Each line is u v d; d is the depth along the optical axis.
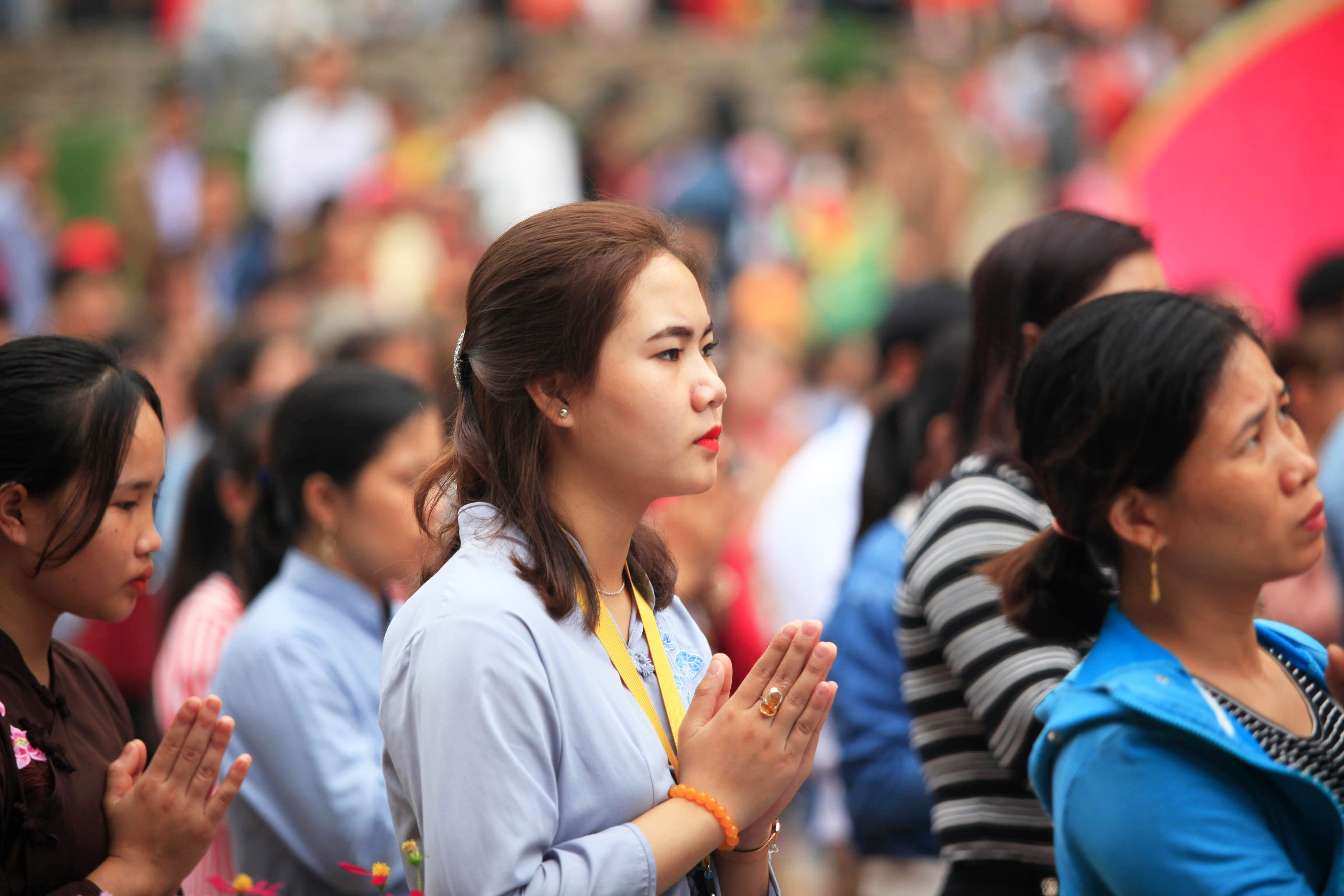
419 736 5.75
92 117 46.50
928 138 36.28
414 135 39.09
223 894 8.25
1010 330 8.30
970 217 35.94
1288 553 5.88
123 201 34.50
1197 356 5.85
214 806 6.46
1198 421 5.84
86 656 7.46
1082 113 37.91
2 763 6.27
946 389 10.95
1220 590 6.06
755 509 19.12
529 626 5.82
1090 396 6.00
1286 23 21.20
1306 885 5.55
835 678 10.74
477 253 32.03
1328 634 13.14
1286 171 21.22
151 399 6.89
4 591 6.67
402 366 15.79
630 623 6.42
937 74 43.25
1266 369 5.97
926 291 13.99
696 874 6.23
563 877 5.52
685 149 38.25
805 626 6.05
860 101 38.59
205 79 44.69
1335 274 15.58
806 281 34.03
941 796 8.04
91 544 6.60
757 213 37.75
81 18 51.62
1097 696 5.89
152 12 51.44
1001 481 7.96
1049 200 33.72
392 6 49.31
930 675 8.04
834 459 15.55
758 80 47.19
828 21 46.72
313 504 9.34
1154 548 6.05
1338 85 21.06
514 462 6.14
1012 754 7.32
